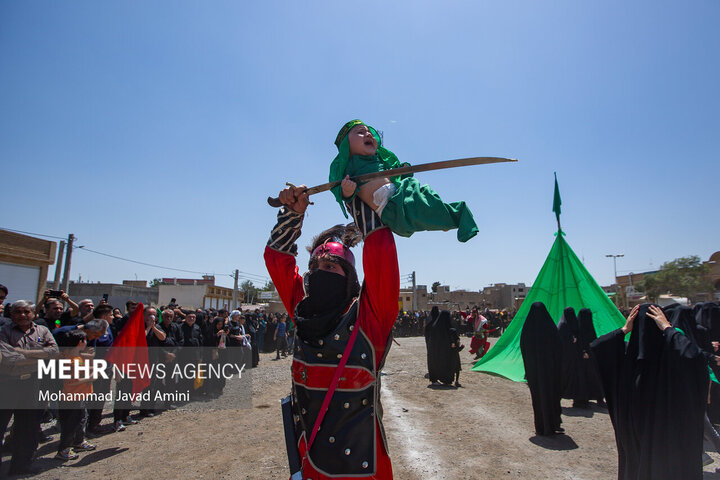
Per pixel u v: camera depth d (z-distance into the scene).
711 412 5.71
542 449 5.74
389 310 1.88
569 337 8.26
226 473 5.04
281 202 2.09
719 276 23.17
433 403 8.44
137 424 7.28
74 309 7.00
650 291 23.42
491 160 1.79
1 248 16.92
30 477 4.97
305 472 1.75
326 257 2.01
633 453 3.76
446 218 1.74
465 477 4.83
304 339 1.90
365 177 1.86
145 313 8.05
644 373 3.68
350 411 1.77
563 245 11.07
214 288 49.19
